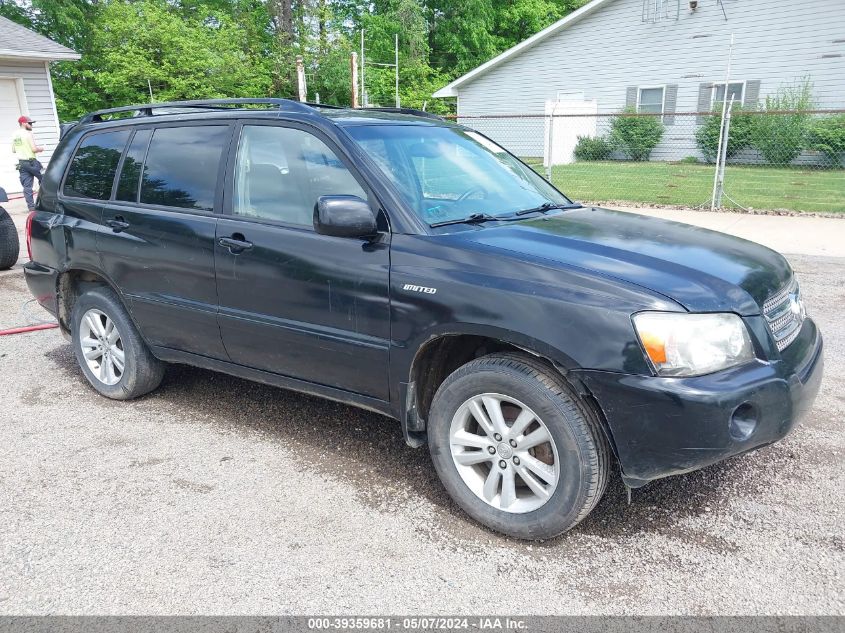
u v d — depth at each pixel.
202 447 3.77
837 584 2.56
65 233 4.37
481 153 3.97
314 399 4.46
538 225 3.28
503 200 3.61
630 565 2.70
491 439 2.90
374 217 3.00
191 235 3.70
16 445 3.79
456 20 34.62
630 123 21.34
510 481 2.88
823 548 2.78
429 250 2.96
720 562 2.71
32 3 26.08
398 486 3.34
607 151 22.08
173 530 2.96
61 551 2.81
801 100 18.50
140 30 24.58
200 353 3.92
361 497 3.24
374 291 3.06
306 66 28.78
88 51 26.78
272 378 3.65
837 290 6.73
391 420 4.12
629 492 2.81
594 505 2.75
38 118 17.67
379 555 2.78
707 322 2.56
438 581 2.62
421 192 3.27
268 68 28.98
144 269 3.95
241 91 26.91
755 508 3.08
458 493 3.03
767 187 14.67
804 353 2.90
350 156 3.26
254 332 3.55
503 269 2.79
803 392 2.74
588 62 22.36
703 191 14.27
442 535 2.93
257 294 3.47
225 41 26.41
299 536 2.92
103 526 2.99
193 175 3.82
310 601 2.51
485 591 2.56
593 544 2.85
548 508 2.77
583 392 2.63
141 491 3.29
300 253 3.29
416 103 30.19
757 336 2.67
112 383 4.40
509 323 2.70
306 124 3.43
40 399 4.47
